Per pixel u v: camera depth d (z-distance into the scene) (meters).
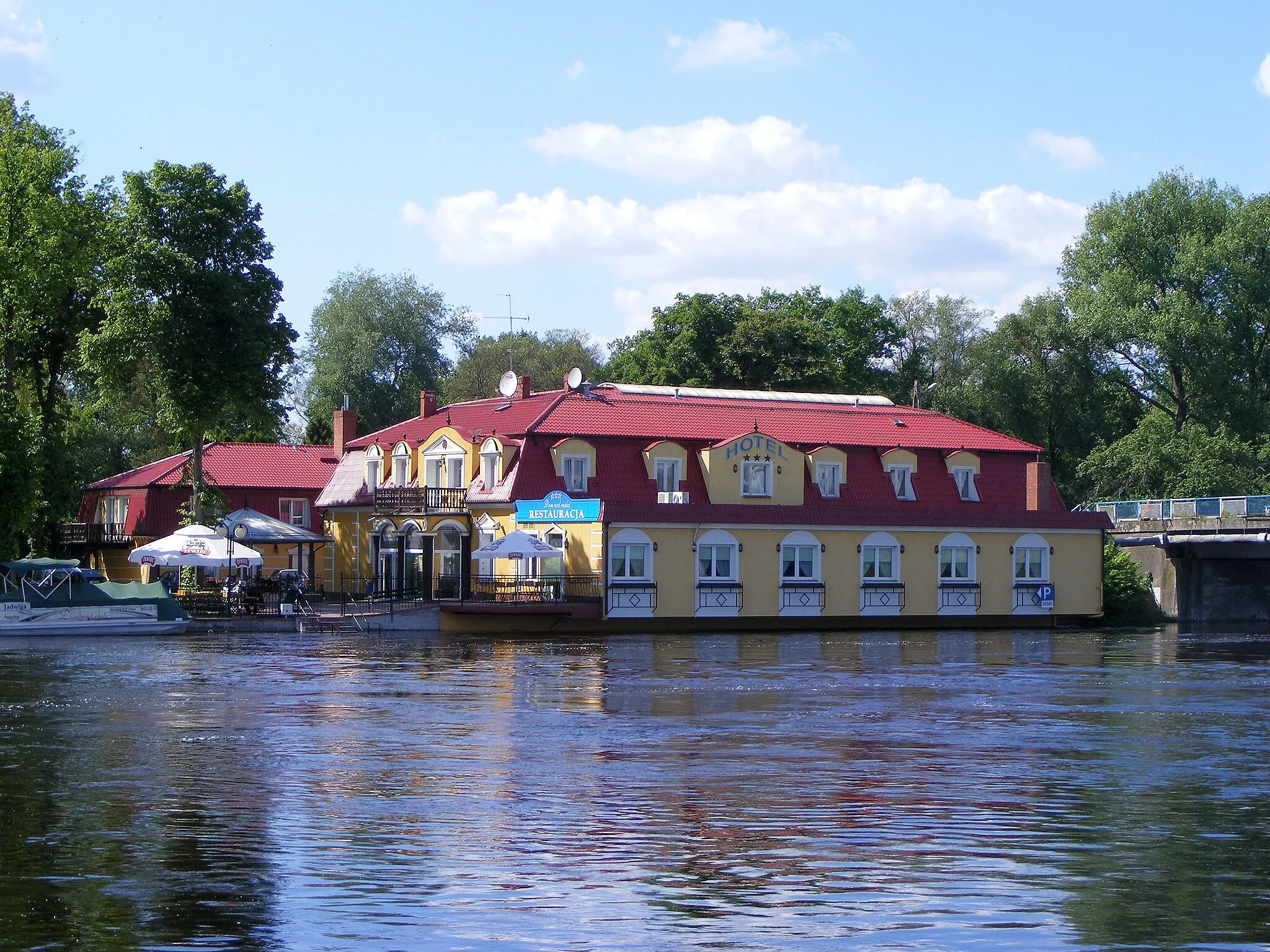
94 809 22.36
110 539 92.06
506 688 40.75
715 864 18.92
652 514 71.19
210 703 36.72
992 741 30.11
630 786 24.45
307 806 22.59
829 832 20.83
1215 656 55.47
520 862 18.97
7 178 76.81
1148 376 105.81
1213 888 17.84
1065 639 67.31
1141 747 29.39
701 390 84.25
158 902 17.00
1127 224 104.69
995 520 79.62
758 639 65.69
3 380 79.25
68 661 50.06
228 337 76.06
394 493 78.19
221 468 92.62
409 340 124.62
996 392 107.88
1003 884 17.95
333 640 63.38
